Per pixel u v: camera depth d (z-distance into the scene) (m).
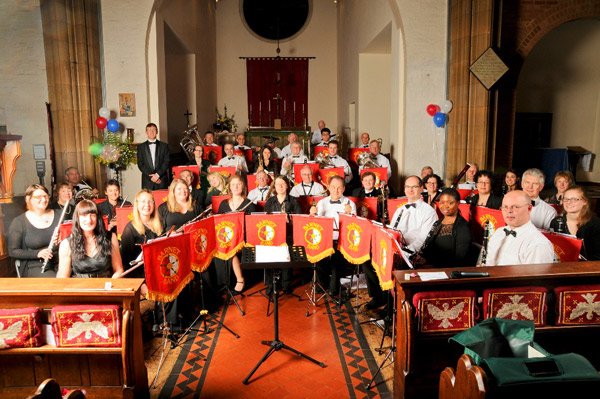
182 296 4.76
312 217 5.12
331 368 3.87
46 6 8.13
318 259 5.10
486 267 3.33
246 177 8.35
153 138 8.35
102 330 3.13
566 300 3.19
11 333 3.08
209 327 4.72
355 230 4.82
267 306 5.30
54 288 3.13
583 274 3.18
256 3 17.56
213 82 16.92
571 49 12.42
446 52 9.04
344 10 16.06
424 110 9.16
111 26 8.97
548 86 12.62
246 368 3.89
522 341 2.45
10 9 8.20
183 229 4.48
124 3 8.95
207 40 15.84
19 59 8.34
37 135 8.49
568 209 4.13
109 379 3.23
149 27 9.13
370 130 13.87
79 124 8.52
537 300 3.18
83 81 8.48
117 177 9.16
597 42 12.24
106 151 8.48
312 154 13.63
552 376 2.04
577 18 9.20
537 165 12.45
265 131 15.04
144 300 5.41
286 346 4.05
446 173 9.17
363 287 5.93
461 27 8.63
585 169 12.62
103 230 3.88
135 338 3.18
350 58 14.98
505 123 9.43
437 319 3.16
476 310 3.20
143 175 8.37
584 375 2.03
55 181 8.38
